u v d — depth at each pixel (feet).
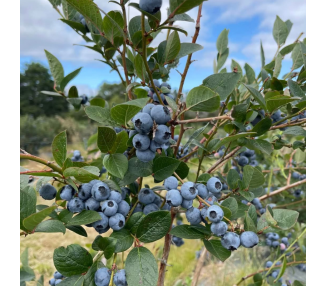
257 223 4.46
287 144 6.88
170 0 3.60
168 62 5.62
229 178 5.86
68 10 6.48
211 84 5.04
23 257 7.64
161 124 4.13
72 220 4.21
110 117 4.59
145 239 4.40
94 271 4.26
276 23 7.32
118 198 4.47
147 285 3.96
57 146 4.33
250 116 5.77
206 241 4.64
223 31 7.23
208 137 6.17
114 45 5.90
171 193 4.48
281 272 6.74
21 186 4.34
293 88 5.67
